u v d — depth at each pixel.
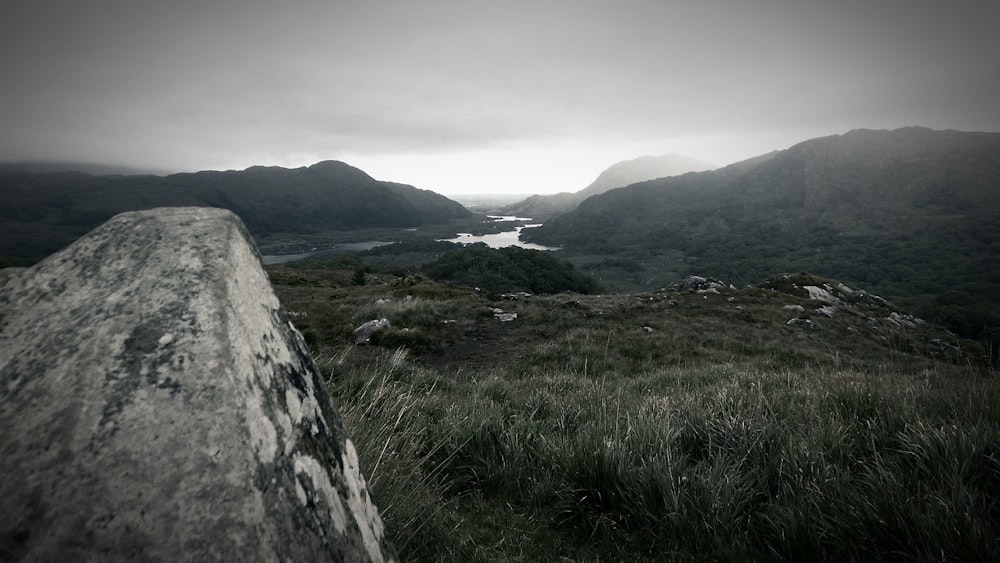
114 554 0.88
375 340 16.05
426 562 2.44
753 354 17.17
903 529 2.03
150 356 1.14
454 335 18.17
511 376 11.86
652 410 4.46
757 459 3.10
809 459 2.84
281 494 1.09
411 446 3.52
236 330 1.29
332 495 1.30
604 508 2.95
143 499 0.94
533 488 3.34
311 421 1.43
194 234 1.52
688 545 2.46
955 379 4.42
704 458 3.27
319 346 14.75
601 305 27.59
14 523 0.88
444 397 5.98
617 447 3.24
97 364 1.11
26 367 1.12
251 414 1.14
